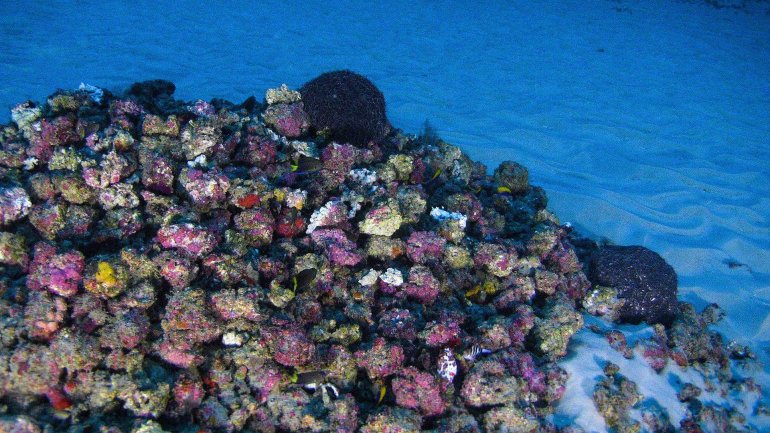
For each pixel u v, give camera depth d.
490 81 14.91
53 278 3.63
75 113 5.77
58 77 11.27
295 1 20.64
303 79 13.21
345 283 4.67
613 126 12.50
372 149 6.66
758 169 11.13
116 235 4.34
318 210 5.14
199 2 18.58
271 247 4.78
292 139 6.42
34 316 3.51
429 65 15.69
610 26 23.69
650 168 10.38
